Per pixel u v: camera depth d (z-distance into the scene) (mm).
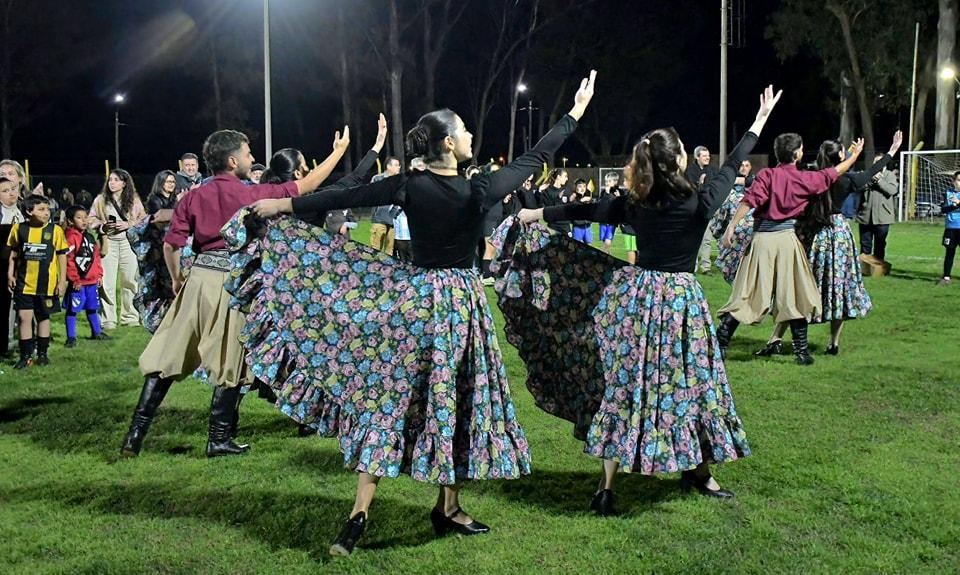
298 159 6266
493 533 4492
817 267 8102
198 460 5633
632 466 4531
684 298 4598
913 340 8953
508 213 12961
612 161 48781
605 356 4727
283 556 4273
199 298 5473
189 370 5594
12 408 6879
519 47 50906
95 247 9617
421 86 49781
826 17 39656
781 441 5789
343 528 4246
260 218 4430
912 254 17156
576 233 15758
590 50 51344
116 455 5734
